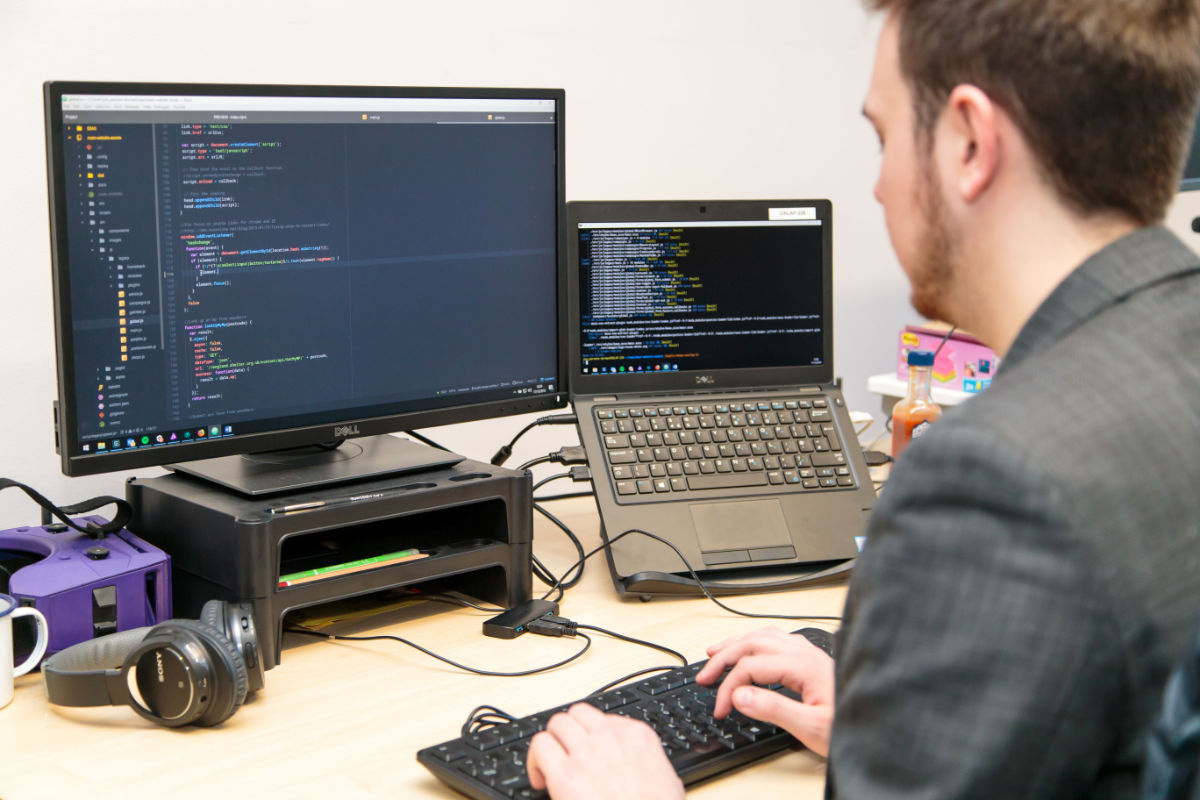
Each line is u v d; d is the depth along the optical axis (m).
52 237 0.96
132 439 1.02
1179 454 0.49
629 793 0.71
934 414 1.55
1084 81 0.52
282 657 1.03
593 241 1.29
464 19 1.51
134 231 0.99
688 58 1.74
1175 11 0.52
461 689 0.96
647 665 1.01
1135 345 0.52
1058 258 0.55
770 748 0.84
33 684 0.96
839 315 2.01
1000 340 0.59
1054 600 0.46
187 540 1.04
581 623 1.11
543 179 1.23
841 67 1.92
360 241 1.12
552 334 1.27
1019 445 0.48
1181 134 0.55
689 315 1.33
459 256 1.18
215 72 1.33
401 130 1.13
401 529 1.19
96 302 0.98
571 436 1.71
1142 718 0.47
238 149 1.04
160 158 1.00
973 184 0.56
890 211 0.62
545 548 1.33
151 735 0.87
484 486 1.12
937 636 0.49
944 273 0.59
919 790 0.49
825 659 0.89
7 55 1.19
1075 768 0.48
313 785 0.79
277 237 1.07
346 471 1.12
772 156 1.87
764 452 1.29
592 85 1.65
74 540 1.06
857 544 1.25
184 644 0.85
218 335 1.05
